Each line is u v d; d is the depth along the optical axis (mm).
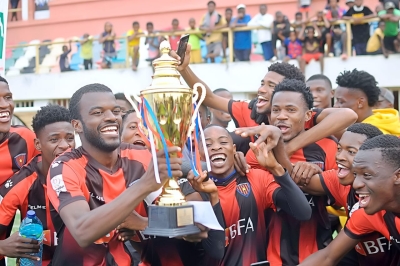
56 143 3746
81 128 3162
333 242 3424
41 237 3459
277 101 3730
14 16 19953
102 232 2695
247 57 14375
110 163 3240
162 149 2676
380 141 2984
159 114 2773
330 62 13578
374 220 3254
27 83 16469
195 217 2855
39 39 19312
